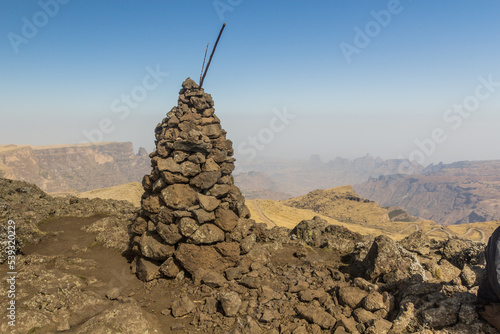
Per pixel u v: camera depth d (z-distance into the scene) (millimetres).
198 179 9781
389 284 7941
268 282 9070
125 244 12352
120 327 6223
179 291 8820
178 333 6852
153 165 10609
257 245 10703
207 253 9453
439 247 10969
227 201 10055
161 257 9555
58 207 18531
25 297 7027
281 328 6688
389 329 6035
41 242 12977
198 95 10883
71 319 6645
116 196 40531
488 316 5430
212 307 7617
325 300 7559
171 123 10398
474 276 6938
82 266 10328
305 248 13406
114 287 8961
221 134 11047
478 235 86188
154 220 9961
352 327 6336
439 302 6207
